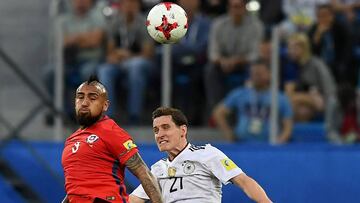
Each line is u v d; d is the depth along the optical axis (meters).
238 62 45.38
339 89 46.19
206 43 45.84
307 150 45.19
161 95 45.72
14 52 46.22
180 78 45.84
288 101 45.22
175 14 29.88
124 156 27.36
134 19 46.06
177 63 45.66
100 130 27.42
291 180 45.25
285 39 46.19
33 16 46.06
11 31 46.22
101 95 27.64
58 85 45.66
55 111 44.69
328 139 45.97
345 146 45.25
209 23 46.06
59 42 45.66
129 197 30.94
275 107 44.88
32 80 46.12
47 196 46.00
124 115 46.19
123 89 45.97
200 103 46.25
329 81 45.91
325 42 46.28
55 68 45.69
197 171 28.45
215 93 45.69
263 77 45.00
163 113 28.70
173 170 28.67
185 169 28.53
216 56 45.50
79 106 27.58
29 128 47.47
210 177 28.52
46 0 46.03
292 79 46.00
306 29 46.66
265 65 44.97
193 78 45.94
